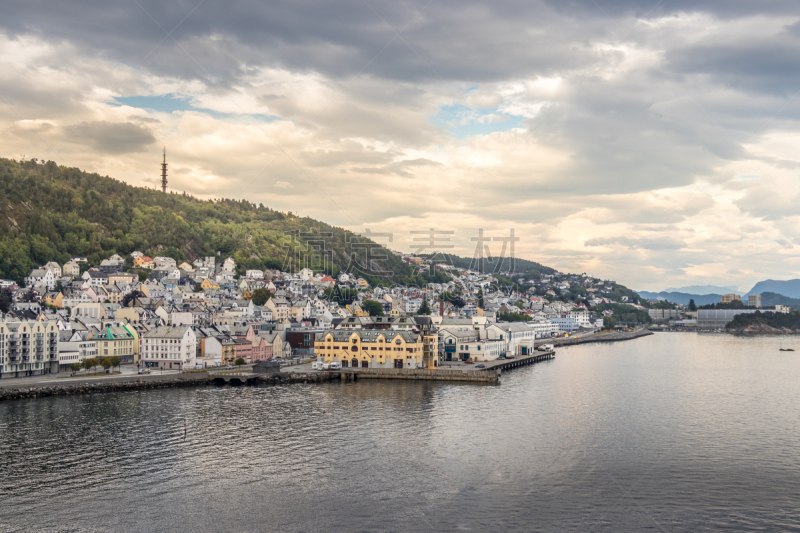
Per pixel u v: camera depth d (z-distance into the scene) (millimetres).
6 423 166250
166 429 163125
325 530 107188
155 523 108562
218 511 113438
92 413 179625
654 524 110562
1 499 116625
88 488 122062
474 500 119688
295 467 135750
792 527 109812
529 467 137625
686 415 188750
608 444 155500
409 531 107188
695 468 138000
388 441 155375
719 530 108750
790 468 138250
